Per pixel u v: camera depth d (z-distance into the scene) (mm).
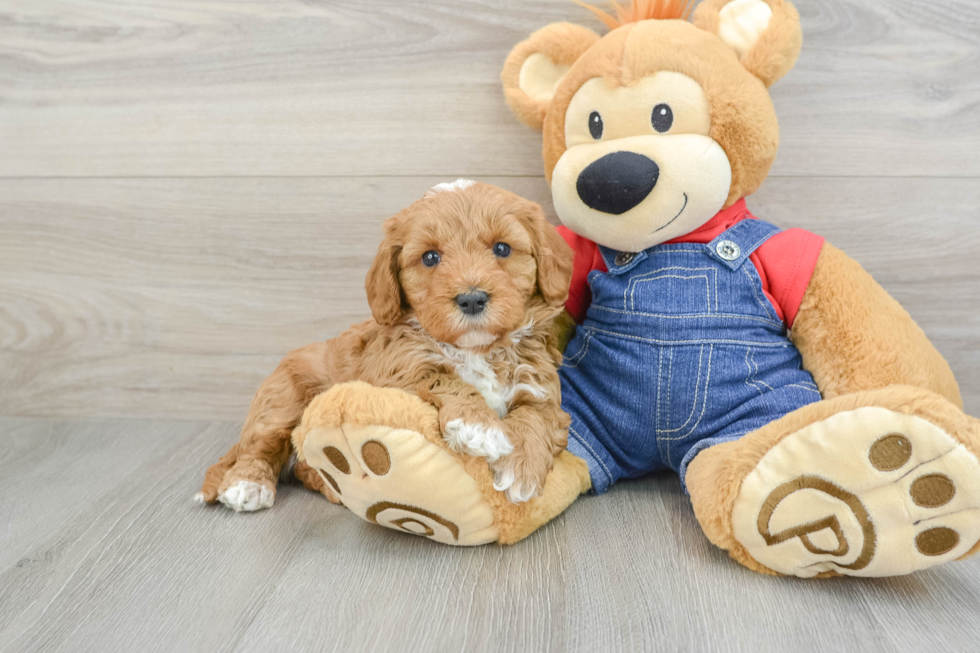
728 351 1472
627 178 1412
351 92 1920
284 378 1637
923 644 1056
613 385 1560
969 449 1034
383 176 1953
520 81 1727
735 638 1074
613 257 1602
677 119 1442
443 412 1224
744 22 1525
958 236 1812
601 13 1706
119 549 1387
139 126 1985
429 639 1090
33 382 2145
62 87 1986
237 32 1916
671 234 1494
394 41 1883
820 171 1822
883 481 1096
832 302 1474
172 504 1589
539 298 1438
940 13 1729
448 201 1341
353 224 1983
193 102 1961
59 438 2006
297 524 1491
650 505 1546
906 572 1146
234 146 1974
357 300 2023
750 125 1447
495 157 1919
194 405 2125
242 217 2006
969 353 1860
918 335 1497
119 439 1997
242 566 1316
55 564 1331
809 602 1166
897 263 1841
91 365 2125
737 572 1259
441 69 1885
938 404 1076
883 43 1751
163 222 2027
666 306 1492
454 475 1236
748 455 1229
